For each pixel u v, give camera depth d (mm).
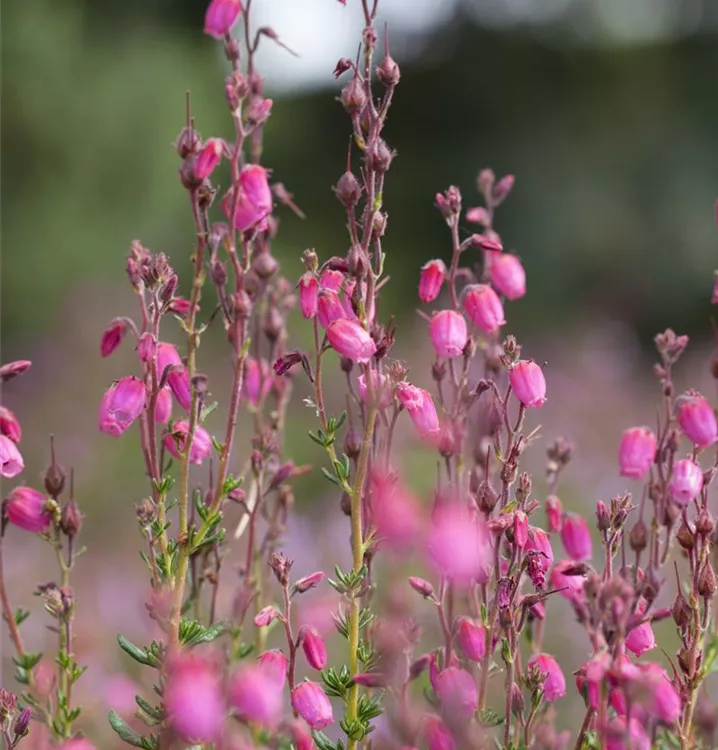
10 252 19391
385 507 3127
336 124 30062
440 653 3273
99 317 15461
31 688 3492
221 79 23047
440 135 30969
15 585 8945
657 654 6266
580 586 3332
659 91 29750
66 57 20188
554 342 19172
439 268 3596
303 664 5102
